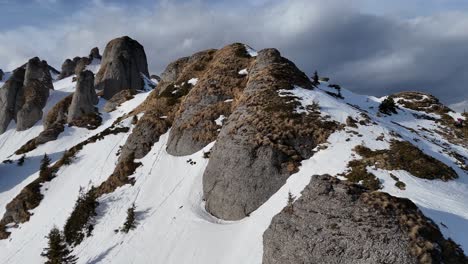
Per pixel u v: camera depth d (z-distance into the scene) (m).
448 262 24.94
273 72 61.12
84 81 121.00
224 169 45.22
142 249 41.94
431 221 27.97
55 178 71.06
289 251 29.55
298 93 55.66
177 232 42.38
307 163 42.38
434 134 72.19
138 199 52.88
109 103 118.00
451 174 38.97
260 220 37.38
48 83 148.25
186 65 98.38
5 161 87.62
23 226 61.41
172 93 81.19
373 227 26.77
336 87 93.50
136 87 149.62
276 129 46.47
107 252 43.62
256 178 41.94
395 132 47.78
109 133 80.56
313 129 46.69
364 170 38.06
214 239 38.78
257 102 53.59
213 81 69.25
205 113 62.44
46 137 96.25
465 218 29.81
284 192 39.19
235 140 46.75
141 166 62.34
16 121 131.75
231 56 77.06
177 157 60.44
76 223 50.59
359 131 46.66
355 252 26.25
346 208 28.97
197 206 45.97
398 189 34.75
